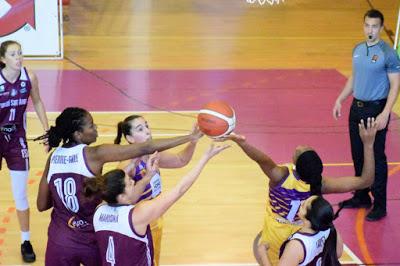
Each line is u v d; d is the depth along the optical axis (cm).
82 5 2384
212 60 1889
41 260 941
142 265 652
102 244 653
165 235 1013
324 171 1238
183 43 2036
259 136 1392
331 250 674
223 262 948
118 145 698
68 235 725
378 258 962
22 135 915
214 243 999
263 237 821
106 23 2202
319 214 649
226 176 1218
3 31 1812
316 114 1525
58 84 1662
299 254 654
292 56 1947
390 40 2097
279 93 1652
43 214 1066
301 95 1642
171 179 1190
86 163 697
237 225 1052
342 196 1149
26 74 895
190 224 1049
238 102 1582
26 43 1831
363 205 1105
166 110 1521
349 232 1033
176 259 951
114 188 637
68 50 1931
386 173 1058
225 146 655
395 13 2366
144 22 2228
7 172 1211
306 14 2362
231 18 2302
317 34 2161
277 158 1289
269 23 2258
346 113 1535
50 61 1836
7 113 891
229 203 1122
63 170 705
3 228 1020
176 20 2261
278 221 794
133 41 2038
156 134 1377
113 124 1422
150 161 710
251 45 2034
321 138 1395
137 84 1683
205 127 708
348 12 2392
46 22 1820
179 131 1398
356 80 1024
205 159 648
